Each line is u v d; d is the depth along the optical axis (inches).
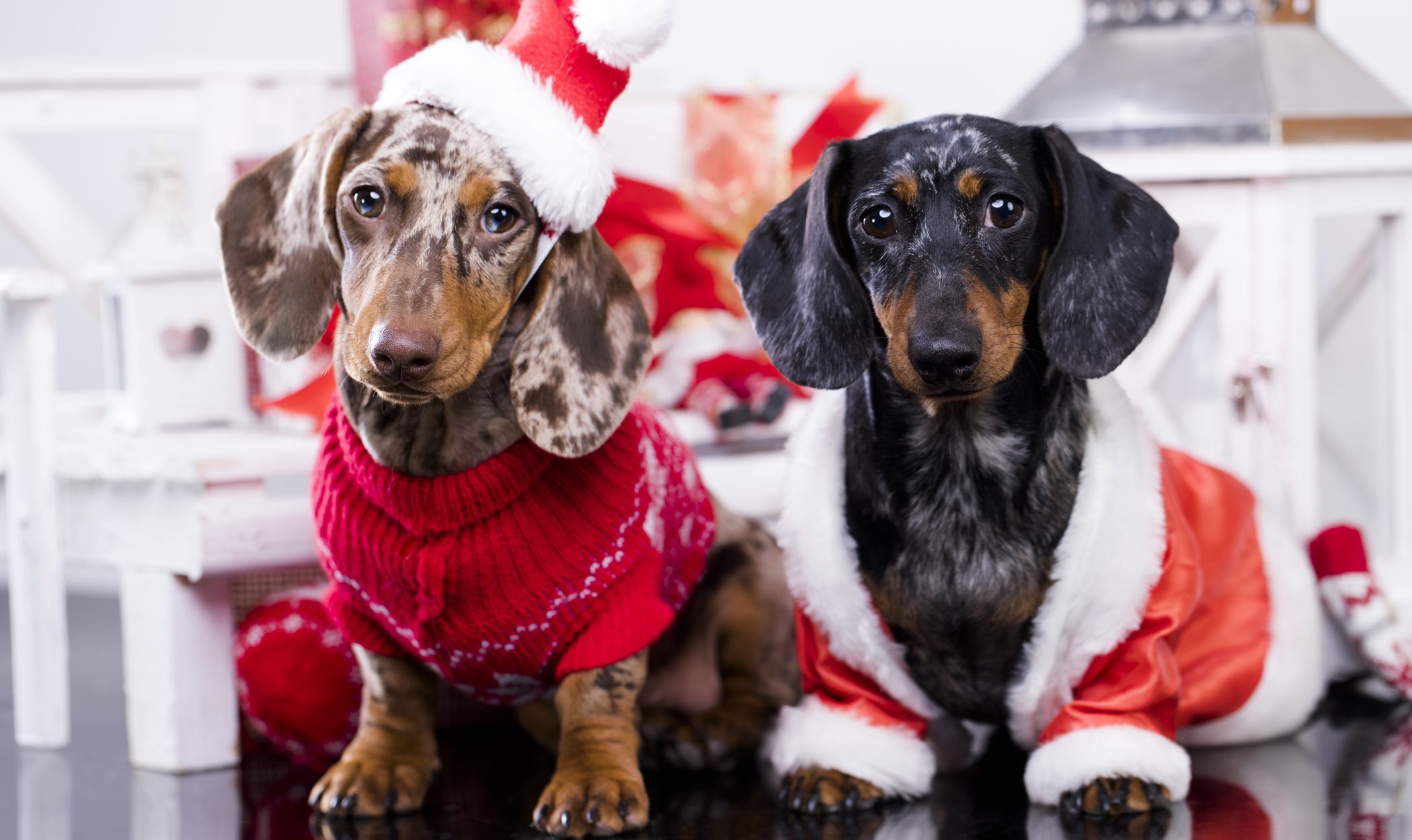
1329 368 141.9
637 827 81.1
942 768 93.5
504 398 81.2
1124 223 81.0
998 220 78.9
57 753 108.3
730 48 177.5
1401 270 117.4
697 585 97.6
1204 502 94.3
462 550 80.5
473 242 76.5
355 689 101.2
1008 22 163.2
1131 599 82.0
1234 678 92.2
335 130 79.9
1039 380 82.2
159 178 128.1
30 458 110.0
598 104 82.4
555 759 101.7
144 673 103.4
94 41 192.9
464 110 77.6
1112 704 82.7
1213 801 84.0
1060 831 79.6
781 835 81.0
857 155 82.3
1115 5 120.3
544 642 83.8
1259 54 114.9
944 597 82.4
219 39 191.9
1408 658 103.3
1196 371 121.9
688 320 136.4
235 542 100.1
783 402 126.7
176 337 122.8
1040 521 82.1
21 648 110.3
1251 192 113.9
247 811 91.3
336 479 82.8
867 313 81.4
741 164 143.0
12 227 137.6
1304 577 98.2
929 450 82.4
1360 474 140.3
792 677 99.7
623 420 82.0
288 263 81.6
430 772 89.9
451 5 127.8
